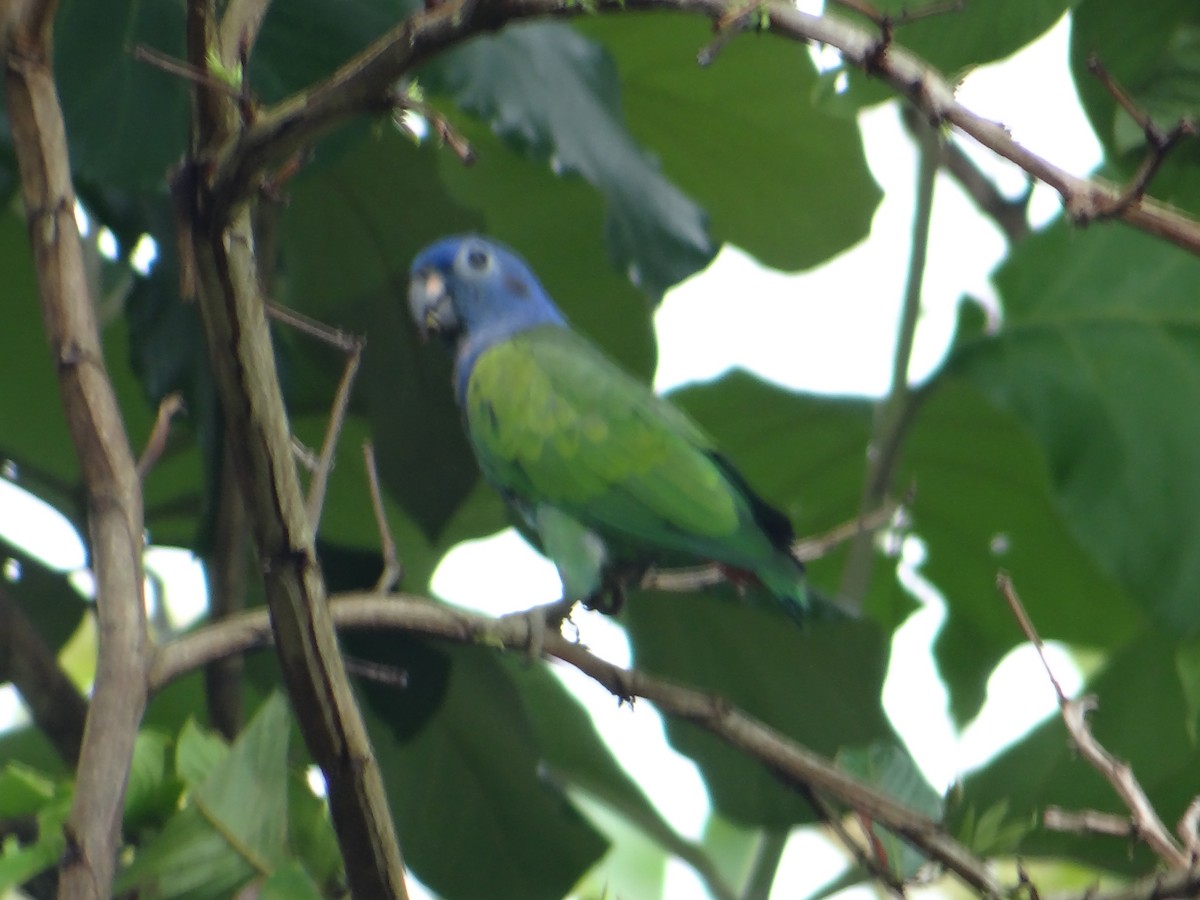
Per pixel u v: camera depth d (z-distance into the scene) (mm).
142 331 7562
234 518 7426
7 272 8805
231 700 7512
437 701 7938
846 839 5812
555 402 8547
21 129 4449
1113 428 8883
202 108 4102
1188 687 8289
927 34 6332
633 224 7621
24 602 8820
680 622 8758
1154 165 3666
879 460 9266
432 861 8789
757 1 3938
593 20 9273
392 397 8758
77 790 4145
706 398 9969
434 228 8891
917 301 9344
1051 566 10383
